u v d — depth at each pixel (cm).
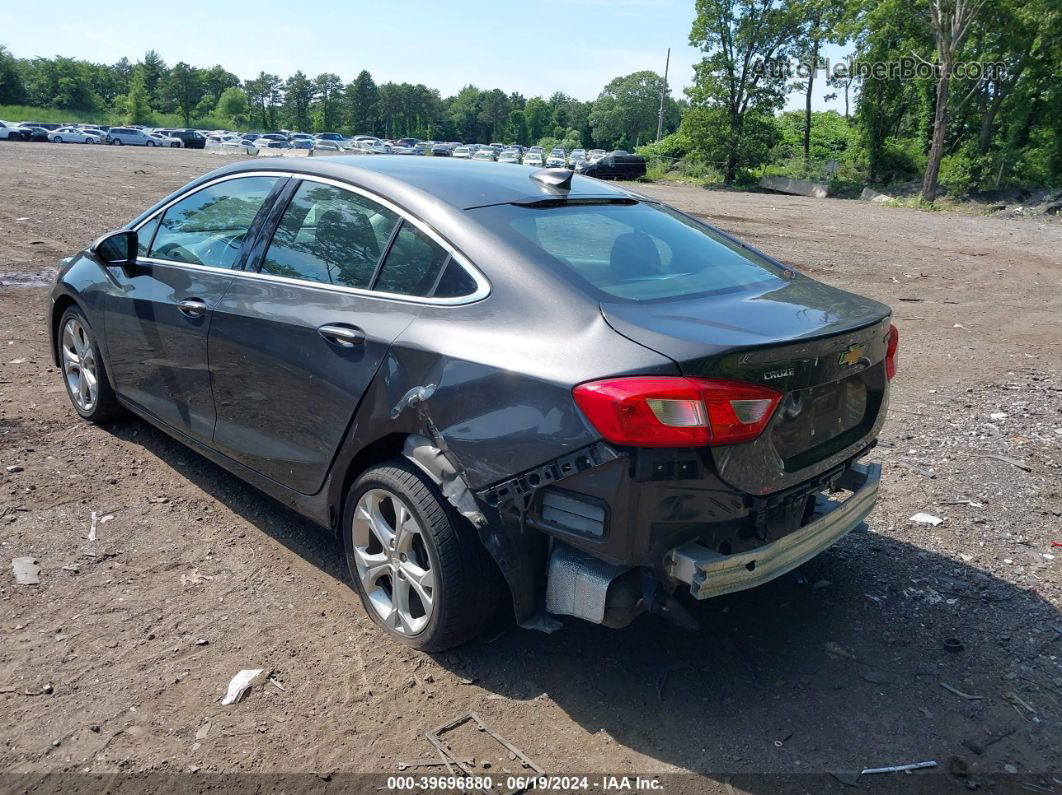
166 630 313
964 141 4288
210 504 415
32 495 408
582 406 248
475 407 271
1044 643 329
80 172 2277
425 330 293
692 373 243
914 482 481
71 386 513
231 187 408
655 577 264
